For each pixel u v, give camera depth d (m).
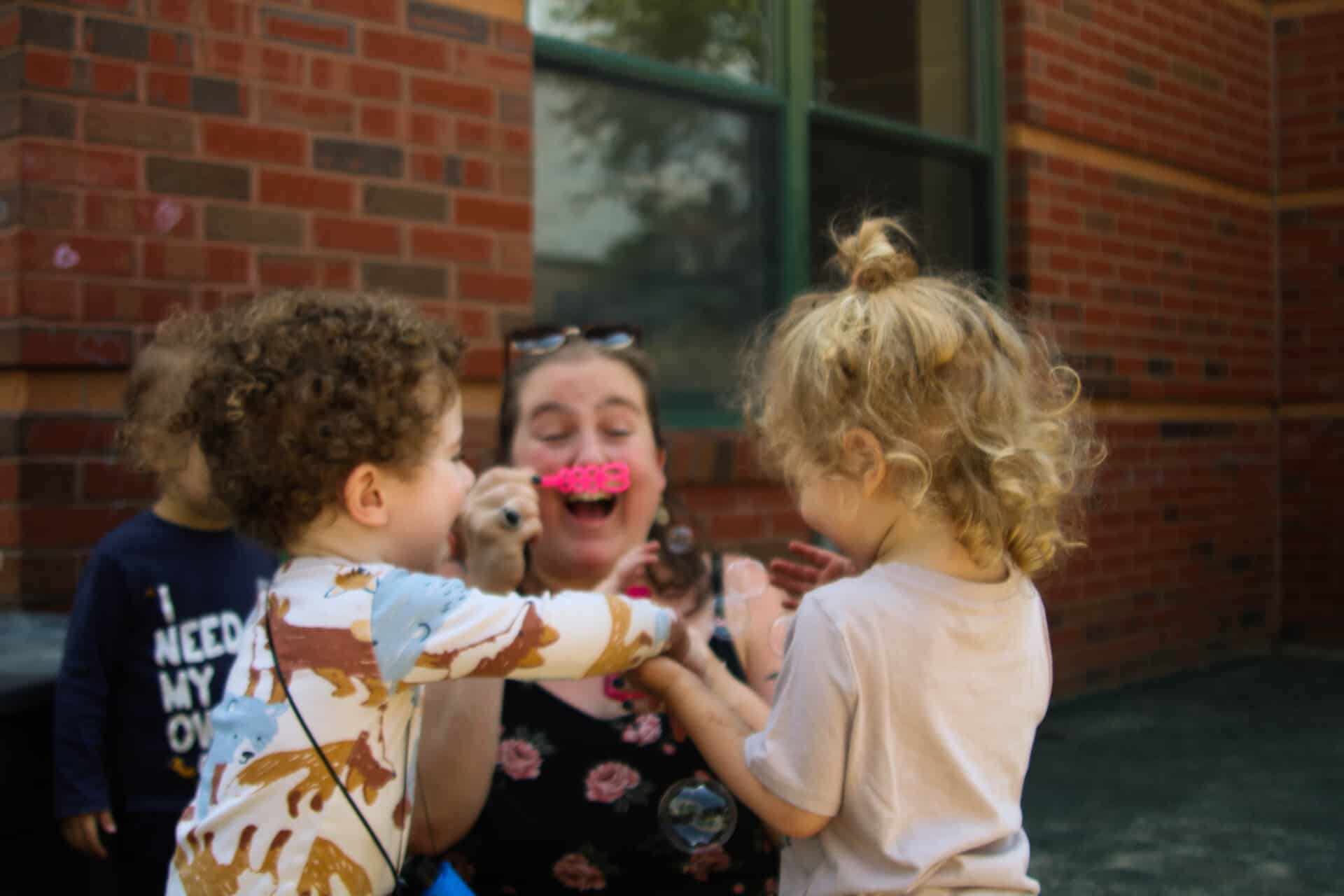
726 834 1.59
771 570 1.67
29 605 2.40
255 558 2.29
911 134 4.48
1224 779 3.78
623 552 1.79
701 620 1.75
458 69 3.08
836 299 1.40
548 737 1.61
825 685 1.26
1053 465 1.35
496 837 1.59
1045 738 4.25
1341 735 4.30
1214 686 5.07
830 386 1.32
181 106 2.62
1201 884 2.95
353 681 1.23
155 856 2.07
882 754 1.26
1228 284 5.69
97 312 2.49
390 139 2.95
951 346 1.31
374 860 1.24
